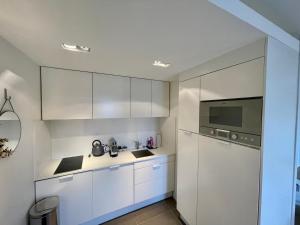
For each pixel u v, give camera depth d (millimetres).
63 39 1055
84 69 1876
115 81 2156
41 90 1741
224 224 1328
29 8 705
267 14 1199
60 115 1835
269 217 1104
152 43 1119
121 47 1192
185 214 1876
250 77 1099
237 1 791
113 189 1989
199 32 954
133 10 730
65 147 2221
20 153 1277
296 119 1273
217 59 1386
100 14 764
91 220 1902
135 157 2252
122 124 2648
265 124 1029
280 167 1163
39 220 1386
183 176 1905
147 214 2148
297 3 1067
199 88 1622
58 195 1671
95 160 2113
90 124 2393
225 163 1317
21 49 1230
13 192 1170
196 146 1672
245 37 1018
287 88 1176
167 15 774
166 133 2754
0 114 1016
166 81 2594
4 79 1063
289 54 1175
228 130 1292
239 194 1195
